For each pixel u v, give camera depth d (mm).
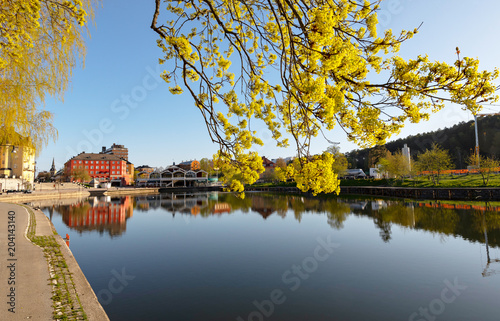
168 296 11078
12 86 4656
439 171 53750
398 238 20125
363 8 2752
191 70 4031
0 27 3396
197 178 111875
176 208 44875
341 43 2562
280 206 44562
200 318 9375
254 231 24391
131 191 89312
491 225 23062
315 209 38688
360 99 2990
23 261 9836
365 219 28672
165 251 18078
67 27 4496
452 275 13008
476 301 10430
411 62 2658
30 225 18125
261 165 3707
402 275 13156
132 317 9430
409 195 50250
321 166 3006
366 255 16328
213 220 31469
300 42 2816
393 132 2906
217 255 17062
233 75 4000
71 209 42188
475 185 46062
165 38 3393
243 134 3627
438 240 19188
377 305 10273
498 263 14391
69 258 10844
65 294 7164
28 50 4355
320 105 2756
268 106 3863
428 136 104875
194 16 4227
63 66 4863
